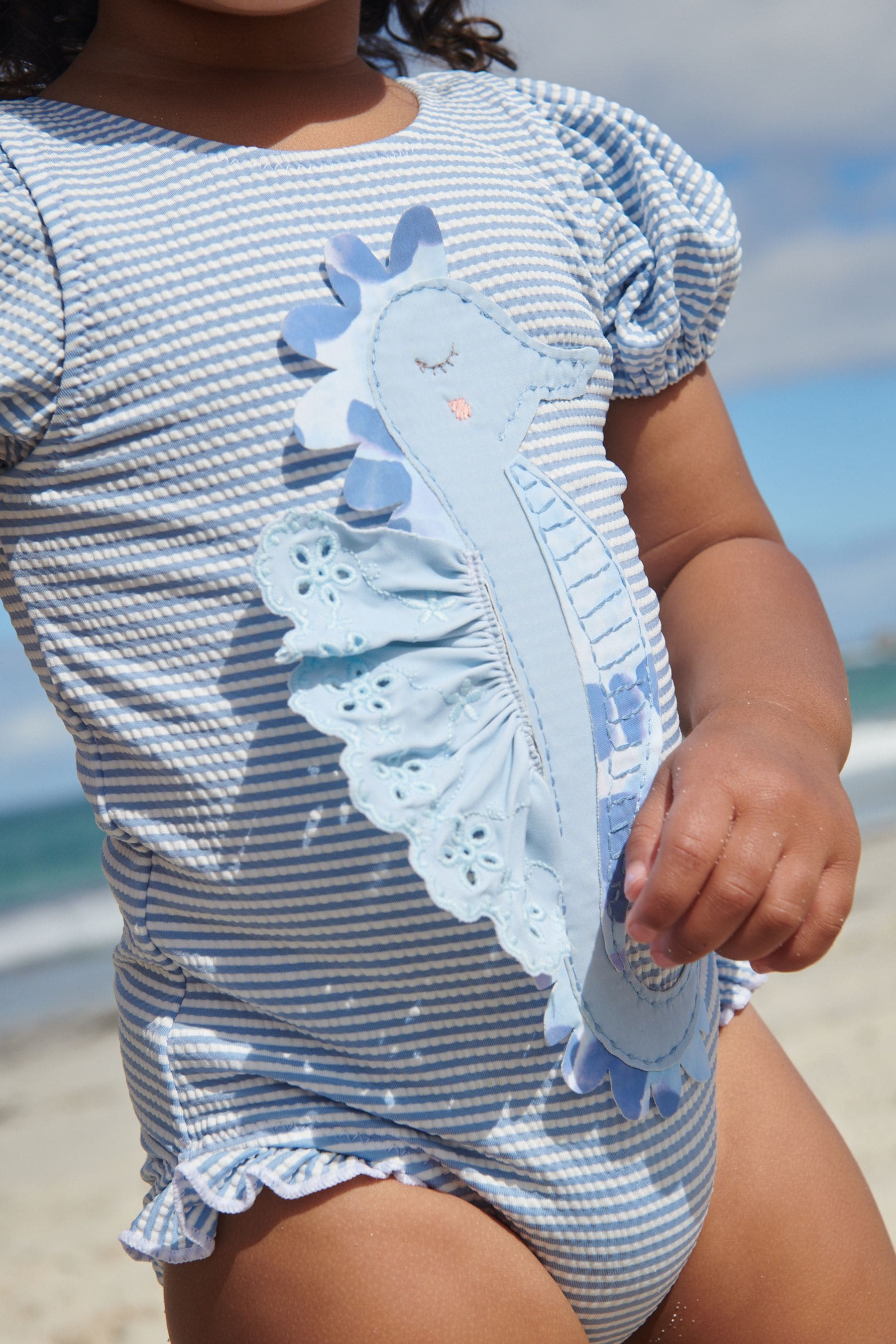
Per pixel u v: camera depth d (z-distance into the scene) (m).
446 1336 1.18
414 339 1.30
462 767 1.21
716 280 1.54
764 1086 1.60
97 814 1.33
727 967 1.63
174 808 1.29
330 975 1.27
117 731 1.29
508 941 1.19
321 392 1.25
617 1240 1.30
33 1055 7.65
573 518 1.36
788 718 1.30
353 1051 1.26
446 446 1.29
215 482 1.25
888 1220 3.37
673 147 1.56
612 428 1.63
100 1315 3.70
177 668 1.27
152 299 1.24
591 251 1.50
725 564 1.61
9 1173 5.26
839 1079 4.69
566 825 1.29
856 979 6.20
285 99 1.39
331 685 1.19
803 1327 1.50
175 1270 1.30
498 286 1.37
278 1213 1.22
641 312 1.55
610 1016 1.30
